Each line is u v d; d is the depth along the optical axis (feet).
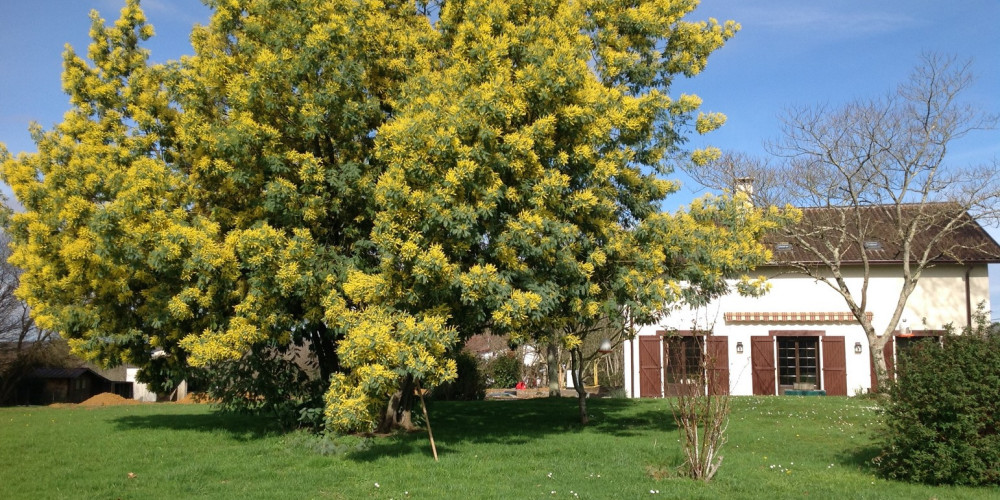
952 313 70.95
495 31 33.86
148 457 32.32
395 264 30.35
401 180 29.50
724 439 29.22
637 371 72.38
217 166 33.96
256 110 34.40
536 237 31.40
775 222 37.70
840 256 64.95
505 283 30.22
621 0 38.27
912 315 71.36
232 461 31.17
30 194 37.58
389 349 27.86
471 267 30.53
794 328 71.72
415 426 42.60
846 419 46.50
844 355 70.95
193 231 31.86
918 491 25.76
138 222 32.71
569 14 35.96
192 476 27.99
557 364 79.46
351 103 33.91
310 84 34.58
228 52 37.91
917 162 60.39
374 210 33.47
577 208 32.91
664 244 35.40
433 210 28.81
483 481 26.99
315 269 33.01
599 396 73.61
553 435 39.75
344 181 33.83
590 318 36.94
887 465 28.48
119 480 27.27
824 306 72.13
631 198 37.93
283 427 39.34
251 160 34.45
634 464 30.42
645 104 33.83
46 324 36.35
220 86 36.78
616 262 36.09
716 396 28.22
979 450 26.23
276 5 35.12
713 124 38.06
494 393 92.94
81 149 37.32
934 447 26.84
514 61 33.96
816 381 71.77
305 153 34.22
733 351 71.92
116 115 38.73
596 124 33.04
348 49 34.17
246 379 38.09
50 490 25.70
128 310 37.63
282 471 29.07
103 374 121.60
